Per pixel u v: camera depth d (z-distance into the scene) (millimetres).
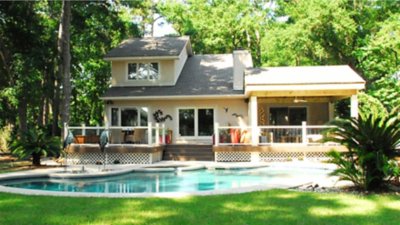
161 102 24703
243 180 14789
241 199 8469
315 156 19875
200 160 21359
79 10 26250
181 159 21641
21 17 24172
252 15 40188
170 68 25703
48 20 28391
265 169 17422
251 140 20516
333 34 30766
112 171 15469
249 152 20047
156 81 25766
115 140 22250
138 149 19641
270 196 8852
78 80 36062
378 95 24000
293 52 33750
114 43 32906
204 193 9297
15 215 7035
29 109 35531
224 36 40531
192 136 24516
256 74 21875
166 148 22109
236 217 6758
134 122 24766
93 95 37719
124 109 24859
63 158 20438
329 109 24984
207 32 41094
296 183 10945
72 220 6645
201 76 26922
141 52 25781
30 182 13930
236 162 19781
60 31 23406
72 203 8141
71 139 17375
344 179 10102
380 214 6945
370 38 28781
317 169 16547
